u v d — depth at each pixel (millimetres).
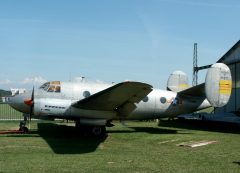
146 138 14906
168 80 20844
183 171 8312
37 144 12609
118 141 14008
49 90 15961
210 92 16750
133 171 8250
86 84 16781
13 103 15602
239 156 10406
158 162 9414
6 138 14336
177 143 13352
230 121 18672
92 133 15602
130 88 13406
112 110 15742
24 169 8211
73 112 15266
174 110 18156
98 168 8508
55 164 8883
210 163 9312
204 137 15070
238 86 21984
